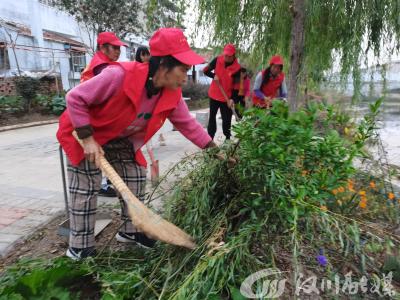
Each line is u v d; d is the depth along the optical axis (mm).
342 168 2158
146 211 2031
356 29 3977
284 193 2070
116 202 4008
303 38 4188
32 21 18312
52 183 5074
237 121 2461
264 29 4547
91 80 2164
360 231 2264
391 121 9047
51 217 3695
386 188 3326
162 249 2396
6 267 2592
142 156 2688
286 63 5520
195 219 2275
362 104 4273
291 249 2186
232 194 2508
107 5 17250
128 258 2535
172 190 2734
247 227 2062
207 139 2602
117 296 1939
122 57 22625
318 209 1985
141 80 2193
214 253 1964
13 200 4297
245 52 4949
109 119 2295
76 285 2166
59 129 2436
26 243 3148
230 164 2420
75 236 2520
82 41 21703
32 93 14172
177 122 2578
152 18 4754
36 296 1962
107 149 2537
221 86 5473
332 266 2352
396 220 2924
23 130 11266
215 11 4395
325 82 4789
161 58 2148
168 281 2053
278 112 2115
